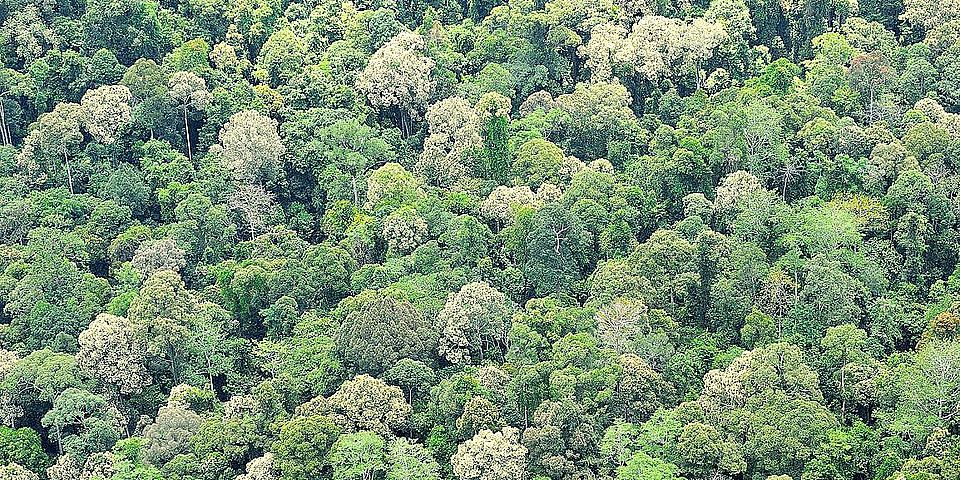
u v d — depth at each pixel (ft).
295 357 620.49
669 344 599.57
